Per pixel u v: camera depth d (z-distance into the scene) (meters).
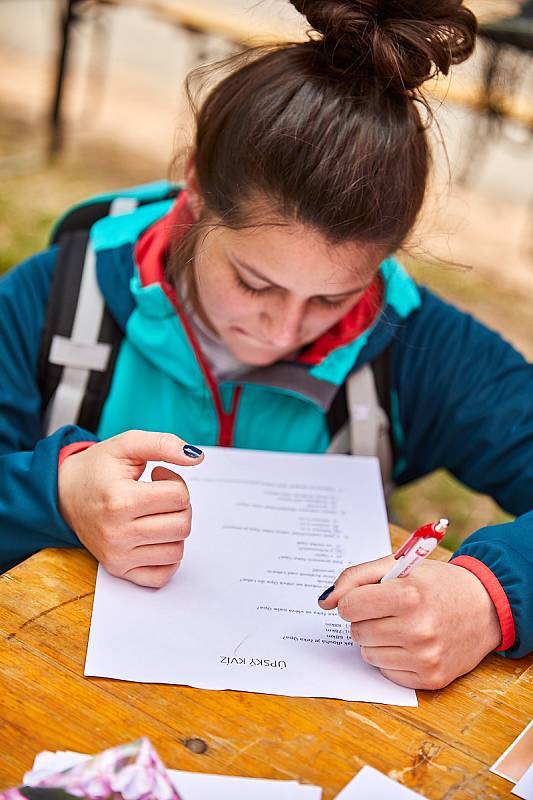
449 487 3.02
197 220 1.26
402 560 0.99
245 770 0.84
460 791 0.85
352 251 1.14
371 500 1.23
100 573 1.06
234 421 1.42
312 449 1.43
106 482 1.06
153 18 4.28
